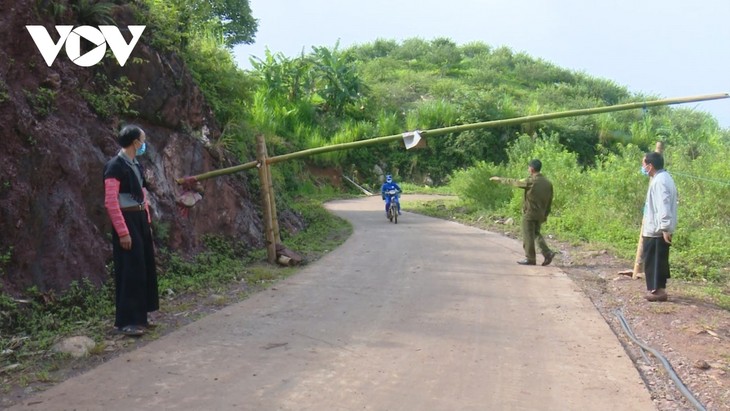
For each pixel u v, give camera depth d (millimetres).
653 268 7520
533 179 10016
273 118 34625
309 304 7113
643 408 4301
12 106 6109
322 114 42125
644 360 5465
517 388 4609
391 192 17781
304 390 4477
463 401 4340
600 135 42094
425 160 41594
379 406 4219
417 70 60844
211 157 10547
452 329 6148
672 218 7320
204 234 9727
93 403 4195
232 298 7395
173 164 9359
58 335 5625
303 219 16047
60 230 6504
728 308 7363
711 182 12453
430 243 12602
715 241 10648
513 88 55312
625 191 13898
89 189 7234
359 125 41094
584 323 6445
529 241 10078
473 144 40875
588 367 5109
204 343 5562
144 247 5871
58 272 6375
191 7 11961
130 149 5836
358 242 12688
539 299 7543
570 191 16312
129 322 5707
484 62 61938
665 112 46031
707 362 5391
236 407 4152
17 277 5934
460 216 18969
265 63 39062
